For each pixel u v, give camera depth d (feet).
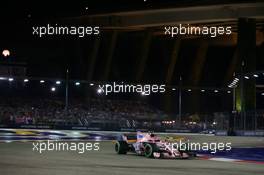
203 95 453.99
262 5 314.96
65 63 388.57
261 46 421.59
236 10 324.39
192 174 76.38
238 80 307.37
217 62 453.17
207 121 327.67
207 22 343.46
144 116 328.29
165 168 85.87
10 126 238.27
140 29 370.12
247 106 302.45
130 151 124.77
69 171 75.15
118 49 429.38
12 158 101.55
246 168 93.61
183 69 454.40
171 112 390.83
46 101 328.29
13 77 263.70
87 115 309.42
